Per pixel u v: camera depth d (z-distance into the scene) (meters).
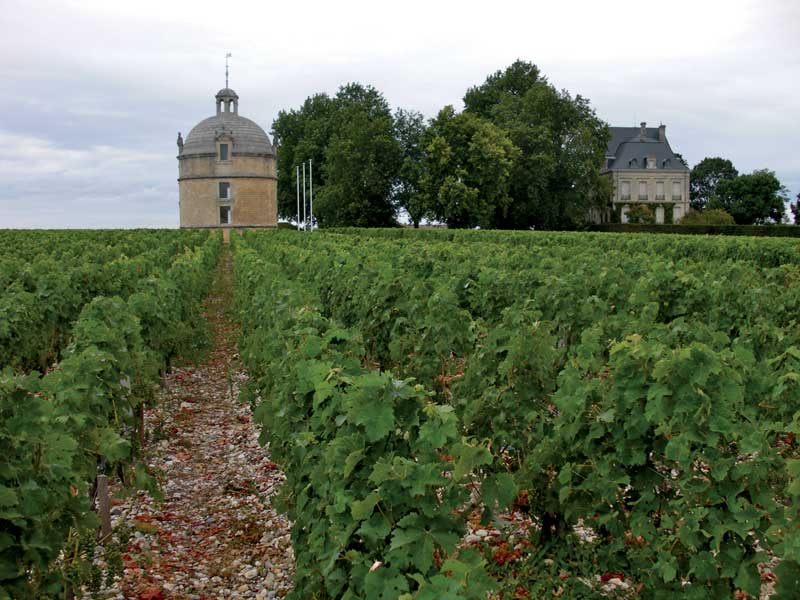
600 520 5.06
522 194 70.69
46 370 12.45
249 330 12.83
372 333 11.14
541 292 11.12
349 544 4.36
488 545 6.02
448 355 9.89
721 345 7.03
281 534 7.09
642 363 5.00
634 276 14.51
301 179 88.69
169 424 10.86
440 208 68.00
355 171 73.00
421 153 79.69
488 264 15.38
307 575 4.93
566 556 5.60
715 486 4.57
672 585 4.75
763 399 6.30
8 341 10.49
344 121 79.75
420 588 3.10
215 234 67.38
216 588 6.11
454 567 3.21
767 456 4.48
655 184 108.06
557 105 70.88
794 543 3.93
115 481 8.11
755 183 105.12
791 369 6.30
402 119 81.44
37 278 13.48
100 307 8.77
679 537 4.62
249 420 11.09
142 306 10.45
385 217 76.75
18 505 4.33
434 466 4.03
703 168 122.56
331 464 4.55
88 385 6.48
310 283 14.22
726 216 81.12
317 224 88.00
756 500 4.51
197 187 88.62
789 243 22.58
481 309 12.33
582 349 6.49
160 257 24.08
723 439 4.76
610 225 74.69
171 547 6.88
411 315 10.41
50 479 4.69
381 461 4.21
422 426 4.35
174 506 7.89
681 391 4.65
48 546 4.40
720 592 4.58
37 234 47.75
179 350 13.08
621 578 5.75
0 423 4.51
